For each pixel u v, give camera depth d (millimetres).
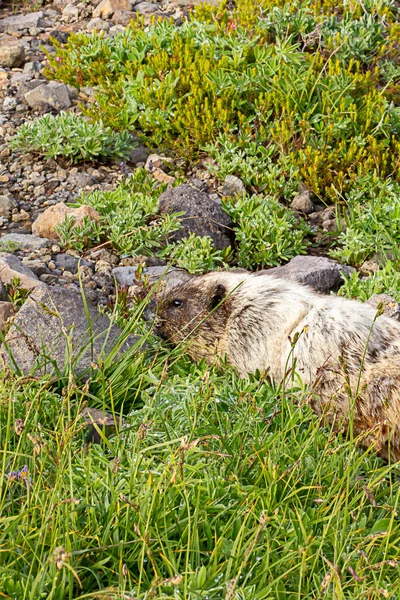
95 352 6973
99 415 6395
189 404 6102
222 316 7223
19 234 9367
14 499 5176
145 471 5238
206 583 4738
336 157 10570
